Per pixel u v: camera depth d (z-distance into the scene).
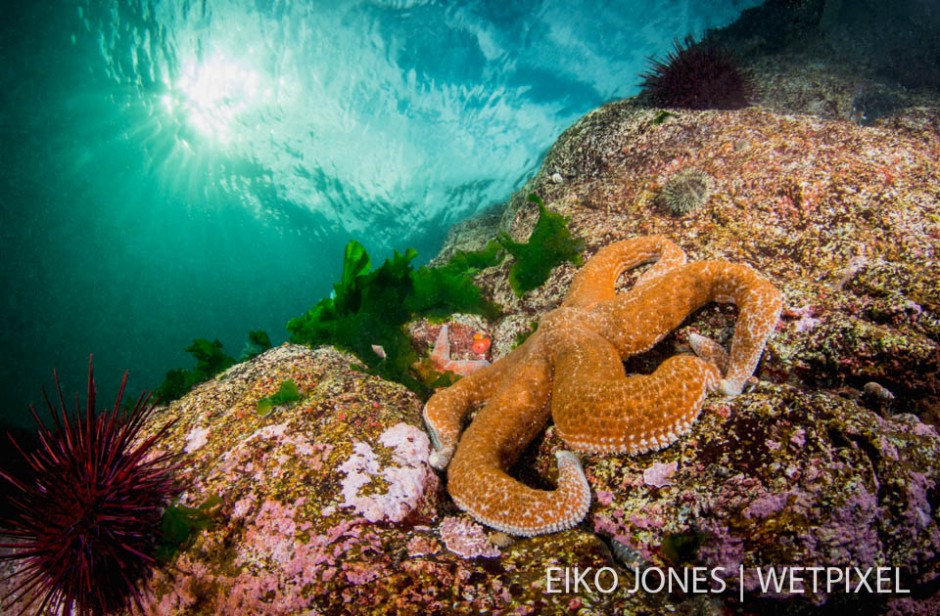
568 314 0.38
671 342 0.40
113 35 1.92
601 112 0.78
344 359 0.52
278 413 0.41
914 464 0.27
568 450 0.35
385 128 1.86
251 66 1.86
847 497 0.25
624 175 0.66
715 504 0.27
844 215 0.47
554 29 1.45
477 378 0.41
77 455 0.32
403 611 0.26
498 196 1.82
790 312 0.38
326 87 1.82
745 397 0.31
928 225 0.43
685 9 1.41
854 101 0.96
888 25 1.04
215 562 0.32
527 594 0.26
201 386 0.55
